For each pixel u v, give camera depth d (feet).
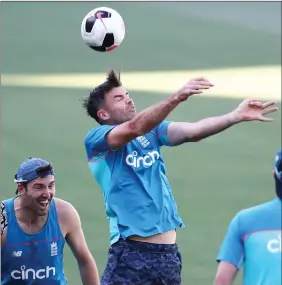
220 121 76.84
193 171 157.89
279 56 276.21
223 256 65.00
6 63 263.08
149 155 79.87
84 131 185.88
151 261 78.13
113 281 78.33
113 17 86.12
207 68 259.19
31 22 323.16
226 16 341.82
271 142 178.09
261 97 220.84
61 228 78.95
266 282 63.93
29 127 187.93
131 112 81.71
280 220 64.49
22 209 77.30
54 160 163.84
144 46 289.53
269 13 346.54
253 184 149.48
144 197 78.74
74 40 297.33
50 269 78.79
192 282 106.93
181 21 331.98
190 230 125.59
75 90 226.79
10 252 77.56
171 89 229.25
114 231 79.00
